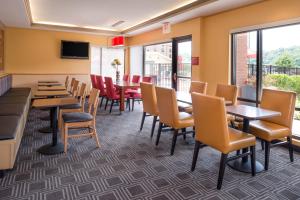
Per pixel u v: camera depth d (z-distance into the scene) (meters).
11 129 2.71
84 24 7.57
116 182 2.58
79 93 4.79
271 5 4.10
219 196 2.33
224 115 2.43
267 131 2.96
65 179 2.63
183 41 6.46
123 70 9.55
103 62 9.20
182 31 6.21
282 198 2.31
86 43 8.66
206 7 4.75
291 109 3.16
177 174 2.79
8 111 3.73
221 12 5.12
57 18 6.72
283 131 3.07
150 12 5.87
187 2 5.00
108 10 5.72
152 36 7.69
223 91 4.30
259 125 3.21
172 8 5.48
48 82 7.33
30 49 7.86
